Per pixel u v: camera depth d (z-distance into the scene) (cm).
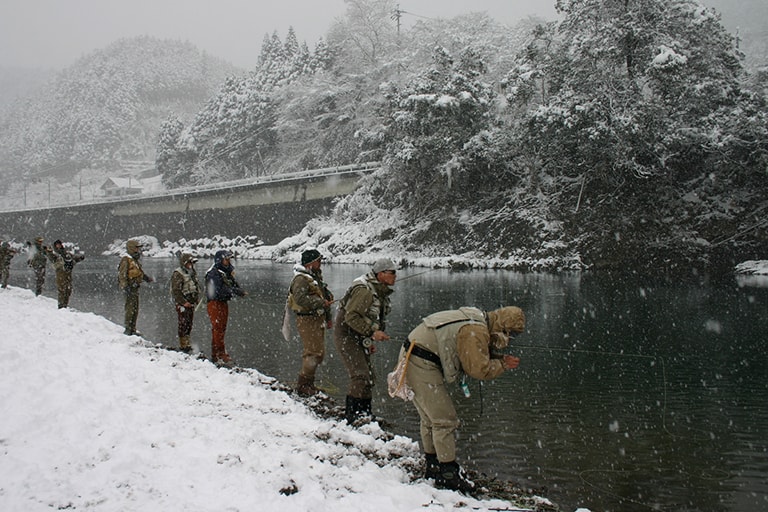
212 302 876
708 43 3166
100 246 8050
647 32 3002
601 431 661
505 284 2373
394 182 4025
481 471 551
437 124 3612
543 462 572
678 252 2838
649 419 699
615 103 2947
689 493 509
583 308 1656
